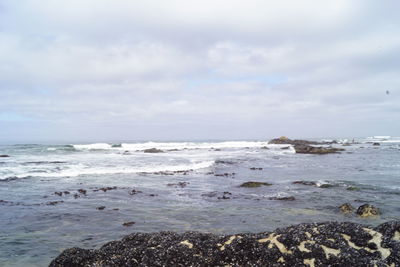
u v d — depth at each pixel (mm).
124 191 17453
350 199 15594
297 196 16391
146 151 49625
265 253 6090
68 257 6621
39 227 10844
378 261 5562
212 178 23000
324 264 5656
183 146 70125
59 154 40562
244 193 17312
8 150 43844
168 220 11750
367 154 48625
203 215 12508
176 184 20000
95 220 11734
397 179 22391
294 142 80688
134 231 10414
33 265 7695
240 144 76562
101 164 30078
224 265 6098
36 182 19797
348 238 6285
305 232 6496
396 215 12586
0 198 15281
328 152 50719
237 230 10445
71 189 17766
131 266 6234
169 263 6191
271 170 28047
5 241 9383
